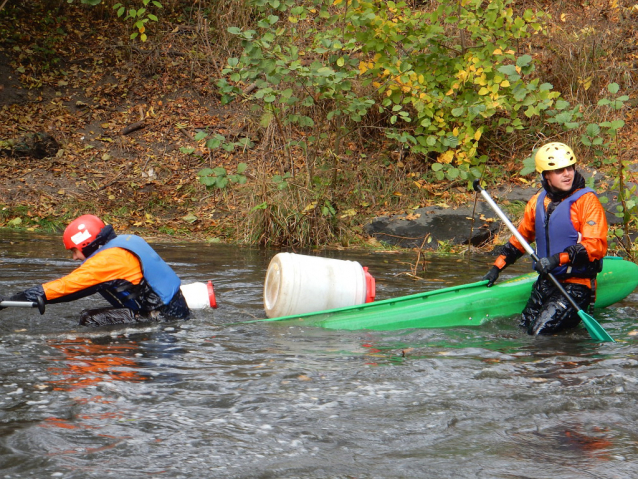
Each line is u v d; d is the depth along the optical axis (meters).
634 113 14.29
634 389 4.28
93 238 5.87
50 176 14.65
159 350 5.17
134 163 15.30
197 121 16.58
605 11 16.72
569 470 3.12
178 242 11.56
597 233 5.96
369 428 3.62
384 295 7.53
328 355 5.11
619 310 6.87
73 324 5.97
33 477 3.00
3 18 18.58
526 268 9.41
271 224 11.58
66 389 4.19
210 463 3.17
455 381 4.44
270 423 3.68
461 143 11.53
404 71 11.34
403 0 12.09
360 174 13.40
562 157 6.05
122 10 10.95
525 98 11.09
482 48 12.31
